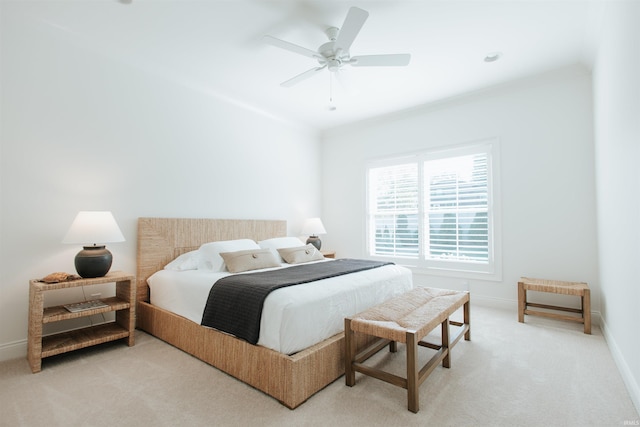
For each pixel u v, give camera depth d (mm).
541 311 3494
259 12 2402
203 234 3666
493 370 2172
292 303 1937
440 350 2156
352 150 5176
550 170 3455
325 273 2686
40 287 2199
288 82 2961
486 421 1616
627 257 1989
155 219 3246
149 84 3287
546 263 3469
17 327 2436
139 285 3127
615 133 2225
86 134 2832
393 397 1850
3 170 2393
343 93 3932
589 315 2867
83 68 2820
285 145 4883
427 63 3180
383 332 1820
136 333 2980
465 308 2705
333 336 2166
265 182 4543
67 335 2557
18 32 2465
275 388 1825
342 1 2273
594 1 2266
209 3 2305
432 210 4316
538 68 3291
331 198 5434
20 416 1672
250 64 3217
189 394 1890
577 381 2016
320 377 1925
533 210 3549
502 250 3736
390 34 2670
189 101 3643
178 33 2688
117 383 2023
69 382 2037
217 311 2254
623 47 1946
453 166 4148
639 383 1715
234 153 4129
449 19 2477
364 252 4996
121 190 3059
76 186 2764
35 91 2547
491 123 3828
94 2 2303
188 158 3619
